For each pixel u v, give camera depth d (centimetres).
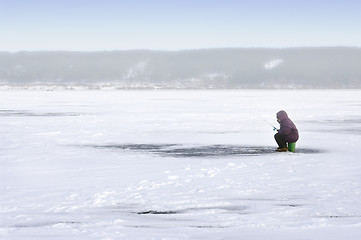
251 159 1333
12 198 818
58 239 571
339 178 1002
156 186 921
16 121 2880
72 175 1067
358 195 824
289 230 604
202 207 747
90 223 653
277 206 748
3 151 1527
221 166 1188
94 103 5653
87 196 830
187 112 3806
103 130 2288
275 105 5078
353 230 600
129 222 658
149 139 1902
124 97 8244
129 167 1189
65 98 7638
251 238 571
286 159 1309
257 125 2564
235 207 745
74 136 2014
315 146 1634
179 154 1462
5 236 586
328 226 621
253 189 886
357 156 1368
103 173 1094
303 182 955
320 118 3097
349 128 2386
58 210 729
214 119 3011
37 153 1477
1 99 7112
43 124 2650
